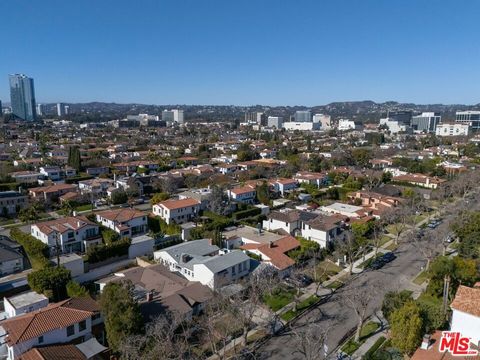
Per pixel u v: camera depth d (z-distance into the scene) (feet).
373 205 297.53
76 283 159.02
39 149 562.66
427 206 299.17
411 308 121.39
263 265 175.11
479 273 162.61
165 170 466.70
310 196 330.95
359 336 132.36
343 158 497.46
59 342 119.75
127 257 203.41
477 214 216.95
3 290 165.37
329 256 207.92
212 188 302.86
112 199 312.09
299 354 123.65
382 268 194.29
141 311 133.80
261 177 417.90
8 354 115.85
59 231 208.54
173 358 116.37
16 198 291.99
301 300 159.94
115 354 119.44
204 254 188.44
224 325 134.51
